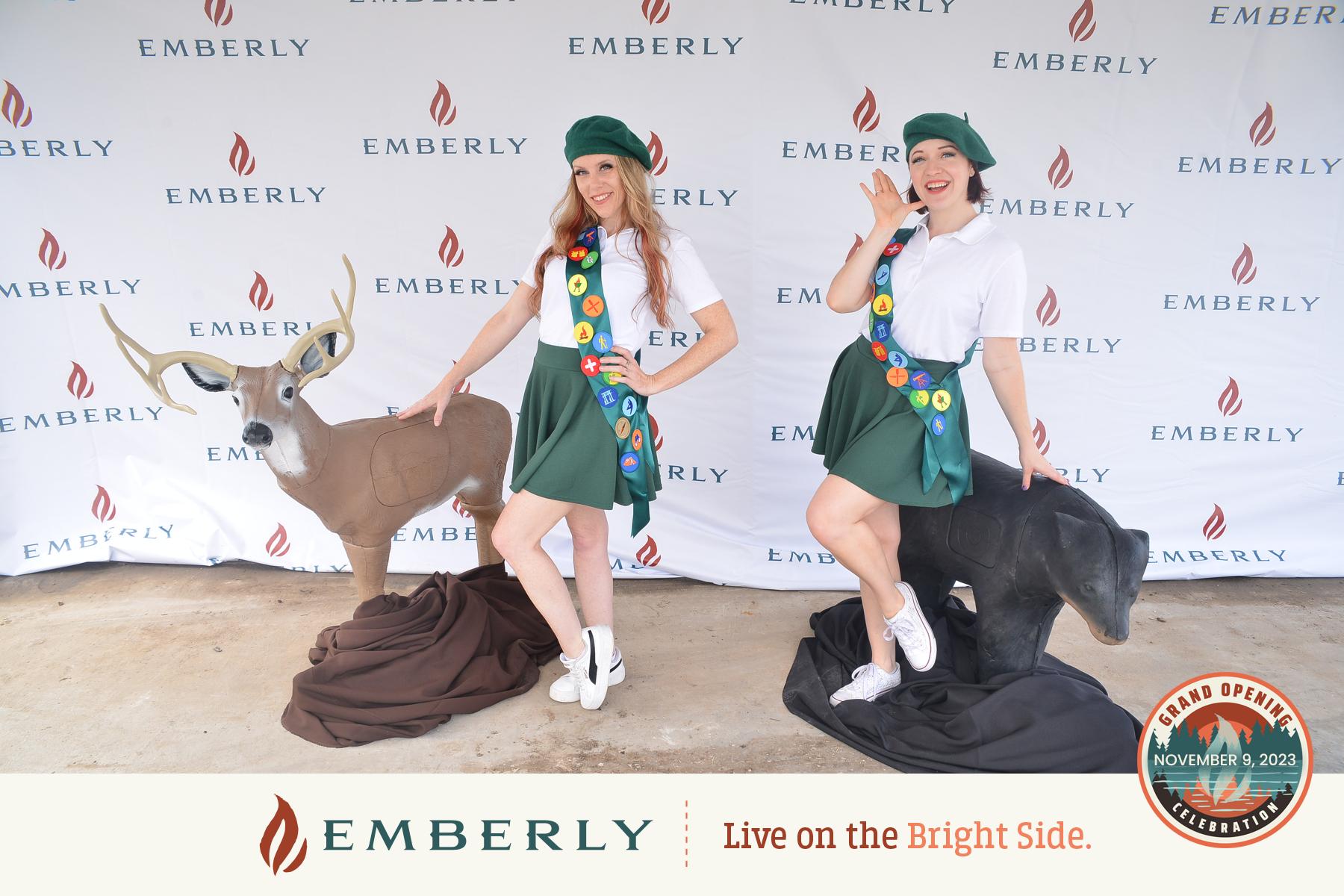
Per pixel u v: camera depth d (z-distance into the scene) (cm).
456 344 355
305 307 354
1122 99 331
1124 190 338
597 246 246
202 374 276
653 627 329
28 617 330
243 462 368
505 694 277
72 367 357
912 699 269
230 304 354
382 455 287
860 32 324
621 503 254
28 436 357
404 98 335
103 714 268
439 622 286
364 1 328
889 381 243
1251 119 331
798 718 269
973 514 258
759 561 366
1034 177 336
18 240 345
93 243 348
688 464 362
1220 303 346
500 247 346
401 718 260
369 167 341
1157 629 325
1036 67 328
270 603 344
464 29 329
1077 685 253
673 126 332
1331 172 335
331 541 372
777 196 337
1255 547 364
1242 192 337
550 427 253
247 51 333
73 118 338
